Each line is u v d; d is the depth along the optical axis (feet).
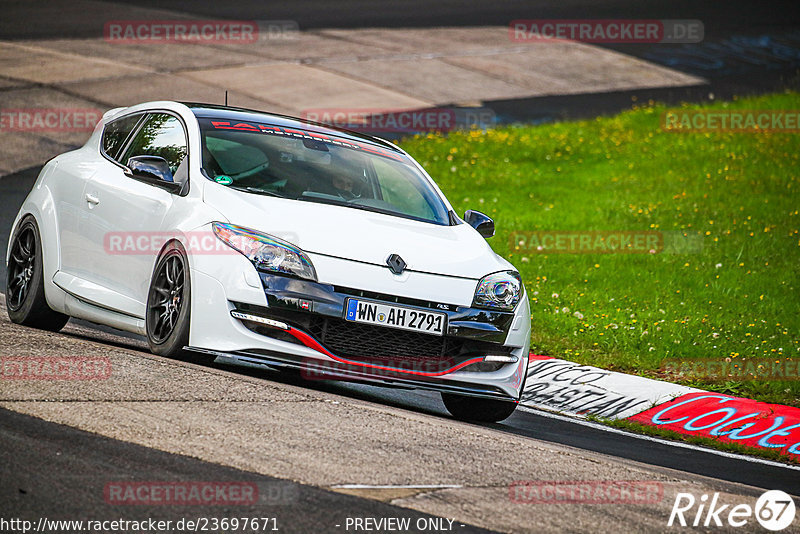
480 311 72.95
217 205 72.64
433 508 46.19
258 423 56.13
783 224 175.42
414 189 85.71
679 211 184.14
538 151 236.22
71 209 84.89
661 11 439.63
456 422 67.05
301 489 46.52
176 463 48.14
